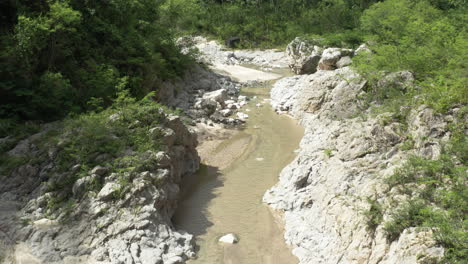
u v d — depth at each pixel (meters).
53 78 15.75
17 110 14.93
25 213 11.28
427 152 10.73
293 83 29.16
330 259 10.26
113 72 19.06
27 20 15.67
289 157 18.20
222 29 50.88
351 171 12.02
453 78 13.13
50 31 16.14
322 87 22.08
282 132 21.59
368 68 17.84
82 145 13.01
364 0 51.00
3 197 11.68
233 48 47.72
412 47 18.50
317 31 45.38
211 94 26.27
